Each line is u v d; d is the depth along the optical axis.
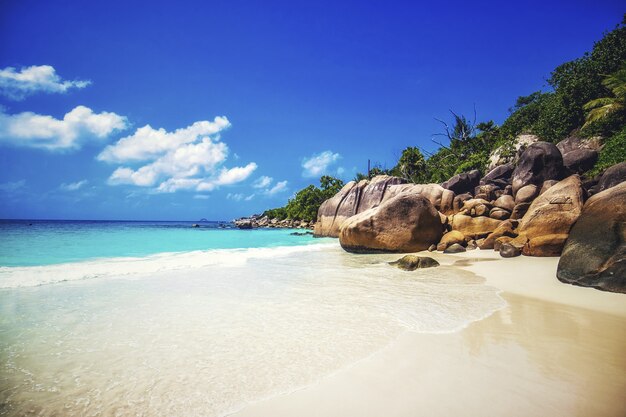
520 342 4.55
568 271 8.08
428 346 4.45
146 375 3.80
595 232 7.96
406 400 3.17
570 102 23.22
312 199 55.59
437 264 11.08
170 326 5.40
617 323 5.33
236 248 18.56
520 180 17.52
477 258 12.61
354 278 9.31
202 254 15.09
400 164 44.44
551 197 12.92
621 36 22.09
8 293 7.51
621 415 2.89
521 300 6.77
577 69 24.52
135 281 8.88
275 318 5.75
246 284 8.54
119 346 4.63
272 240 25.52
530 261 11.19
